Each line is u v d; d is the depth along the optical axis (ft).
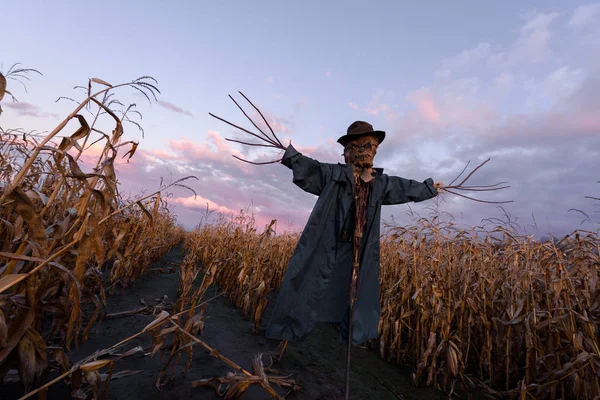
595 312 9.15
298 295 8.70
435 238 12.48
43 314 6.11
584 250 8.93
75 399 5.14
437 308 9.83
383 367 10.77
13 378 5.43
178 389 6.39
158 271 19.06
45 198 4.78
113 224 9.09
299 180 8.78
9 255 4.16
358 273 8.75
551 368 8.78
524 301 9.82
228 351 8.98
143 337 8.71
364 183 9.02
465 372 11.32
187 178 6.84
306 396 7.37
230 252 16.37
